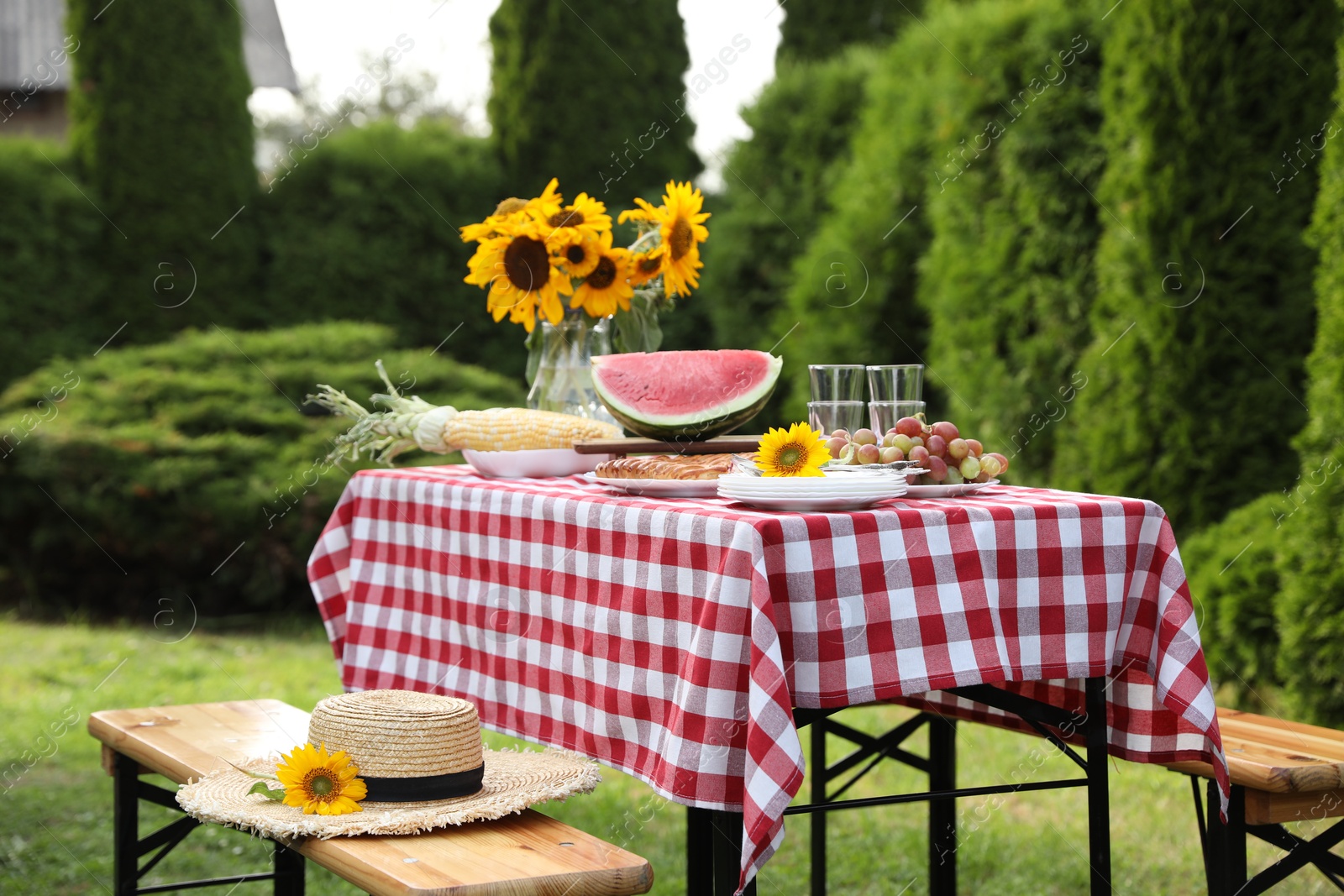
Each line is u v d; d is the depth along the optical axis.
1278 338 4.32
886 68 6.43
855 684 1.78
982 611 1.87
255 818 1.83
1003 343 5.29
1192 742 2.05
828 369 2.13
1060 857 3.35
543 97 8.41
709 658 1.72
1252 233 4.28
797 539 1.75
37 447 6.52
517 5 8.46
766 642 1.65
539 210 2.61
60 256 7.64
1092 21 4.89
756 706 1.63
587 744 2.03
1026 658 1.91
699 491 2.04
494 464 2.53
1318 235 3.74
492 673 2.29
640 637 1.90
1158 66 4.37
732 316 7.79
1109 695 2.15
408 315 8.36
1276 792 2.14
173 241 7.85
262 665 5.84
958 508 1.90
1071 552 1.95
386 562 2.63
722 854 1.84
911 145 6.11
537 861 1.71
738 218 7.77
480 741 2.00
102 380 7.25
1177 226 4.36
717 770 1.71
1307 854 2.24
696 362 2.34
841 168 7.26
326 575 2.75
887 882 3.24
